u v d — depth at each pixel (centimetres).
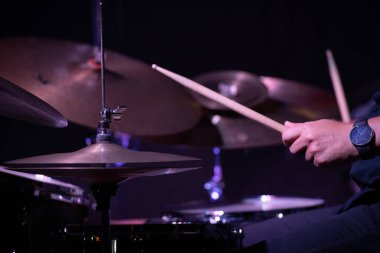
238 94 287
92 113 226
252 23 464
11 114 184
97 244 190
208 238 190
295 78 458
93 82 234
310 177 432
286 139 188
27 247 201
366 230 188
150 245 190
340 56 454
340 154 184
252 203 270
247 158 435
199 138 260
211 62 462
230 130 272
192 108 259
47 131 386
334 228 189
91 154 177
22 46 228
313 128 186
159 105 245
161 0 459
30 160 175
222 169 434
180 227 190
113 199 386
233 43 464
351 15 454
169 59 459
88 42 427
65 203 209
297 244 189
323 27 457
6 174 190
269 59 461
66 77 230
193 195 422
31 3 423
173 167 174
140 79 246
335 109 285
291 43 460
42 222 206
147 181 418
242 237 195
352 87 449
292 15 460
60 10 427
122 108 188
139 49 455
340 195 425
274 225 217
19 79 219
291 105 288
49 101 221
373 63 448
